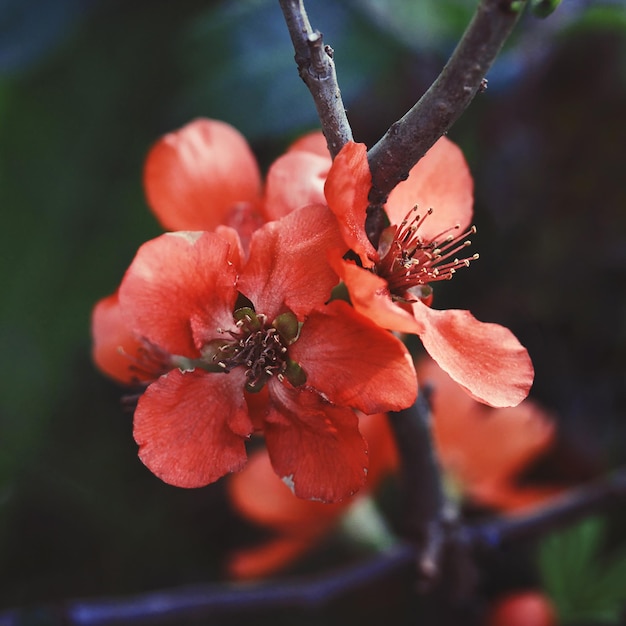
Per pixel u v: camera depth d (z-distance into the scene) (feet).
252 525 1.23
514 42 1.19
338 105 0.83
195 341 0.86
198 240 0.84
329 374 0.84
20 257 1.27
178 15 1.25
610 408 1.22
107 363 0.94
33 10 1.20
